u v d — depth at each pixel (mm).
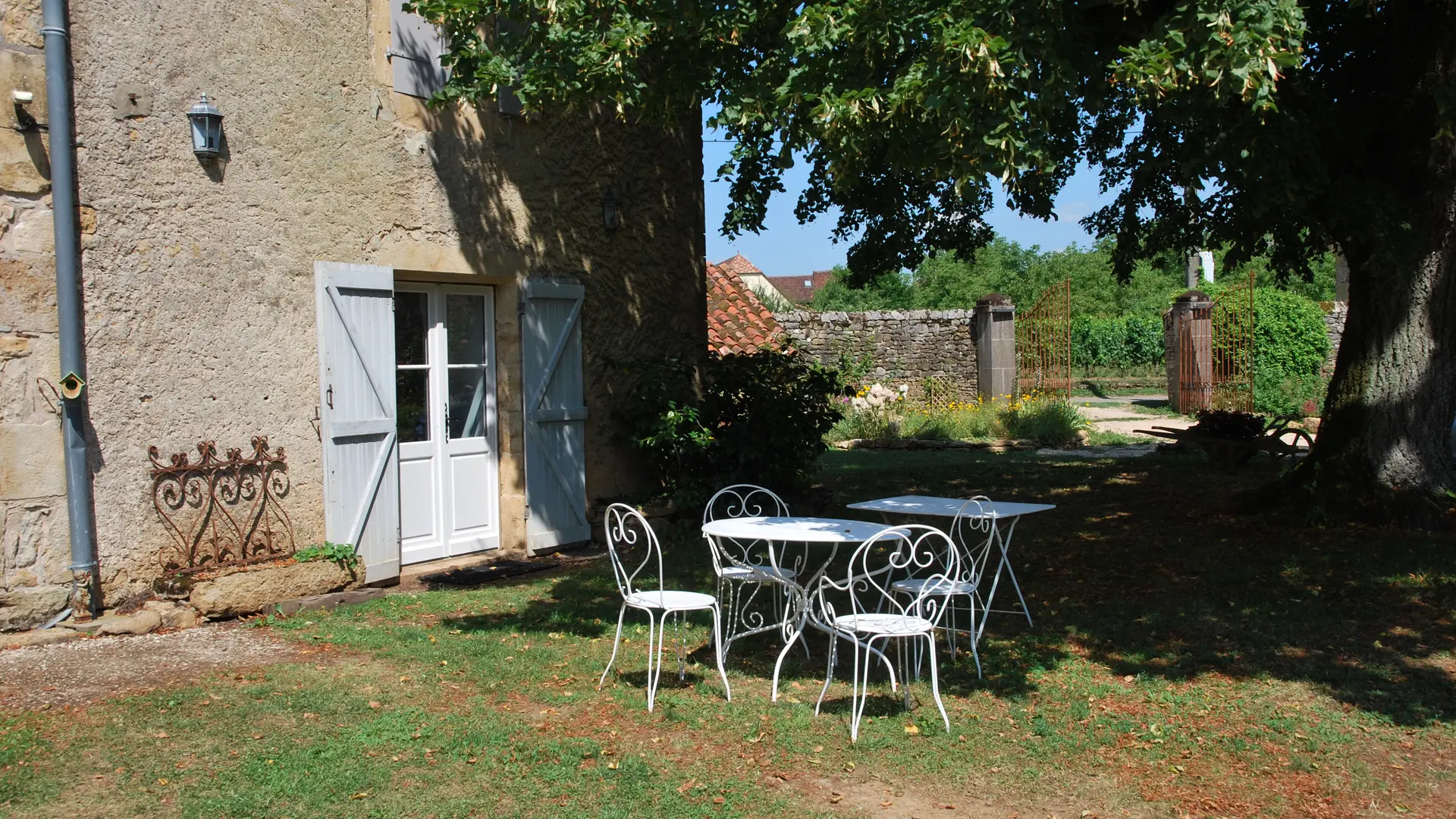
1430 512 7828
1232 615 6203
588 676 5230
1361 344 8359
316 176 6797
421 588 7207
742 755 4262
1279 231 8570
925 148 5191
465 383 8070
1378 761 4250
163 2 6047
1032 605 6664
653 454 9016
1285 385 21250
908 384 20469
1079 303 40562
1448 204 7773
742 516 5996
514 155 8070
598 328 8828
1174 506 9586
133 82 5938
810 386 9594
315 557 6668
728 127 5914
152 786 3811
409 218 7340
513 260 8039
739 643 5910
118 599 5914
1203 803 3881
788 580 5152
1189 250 10469
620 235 9016
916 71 4910
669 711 4695
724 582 7156
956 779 4074
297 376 6723
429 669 5258
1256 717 4695
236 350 6410
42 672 4996
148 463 6023
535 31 6133
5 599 5477
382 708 4668
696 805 3795
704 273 9977
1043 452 15742
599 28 6164
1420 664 5316
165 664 5191
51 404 5652
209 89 6254
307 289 6766
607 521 5164
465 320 8062
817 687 5156
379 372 7152
